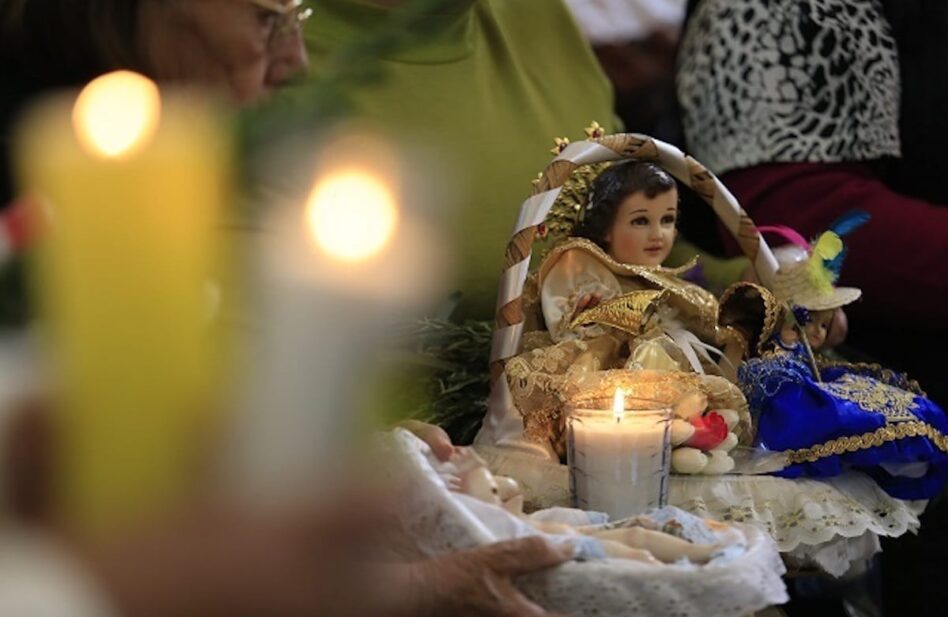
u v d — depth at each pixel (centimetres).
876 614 212
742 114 221
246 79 101
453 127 198
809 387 158
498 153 201
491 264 195
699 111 228
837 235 174
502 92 211
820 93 217
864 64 218
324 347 32
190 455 32
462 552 115
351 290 32
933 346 220
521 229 164
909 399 163
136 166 31
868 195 215
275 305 32
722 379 158
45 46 114
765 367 161
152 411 31
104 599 32
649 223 172
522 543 116
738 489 153
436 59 201
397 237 33
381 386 33
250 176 44
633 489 145
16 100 114
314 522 33
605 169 178
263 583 32
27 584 32
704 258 209
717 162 226
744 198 223
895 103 223
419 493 121
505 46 213
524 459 156
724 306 176
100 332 31
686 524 127
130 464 31
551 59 222
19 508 33
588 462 146
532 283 172
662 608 116
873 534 159
